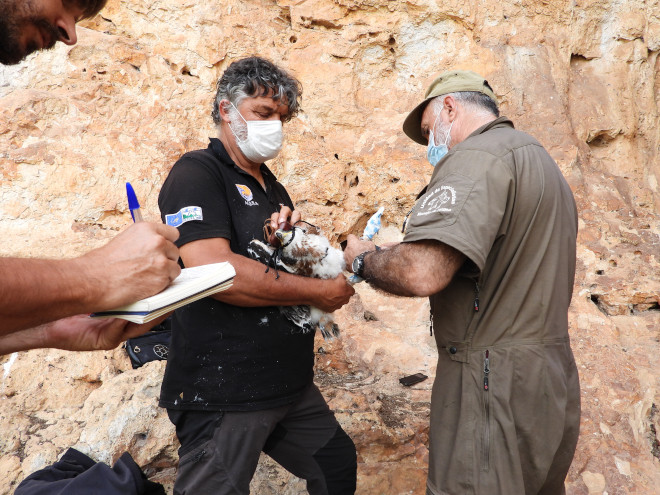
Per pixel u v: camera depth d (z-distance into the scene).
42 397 2.86
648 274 3.88
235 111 2.14
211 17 4.16
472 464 1.89
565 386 1.95
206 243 1.91
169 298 1.10
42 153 3.54
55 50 3.90
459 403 1.95
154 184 3.71
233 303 1.95
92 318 1.23
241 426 1.99
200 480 2.00
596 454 2.95
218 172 2.07
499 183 1.79
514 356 1.87
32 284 0.93
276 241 2.05
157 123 3.90
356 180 4.23
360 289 4.05
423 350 3.61
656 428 3.13
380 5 4.38
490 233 1.75
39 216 3.46
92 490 2.21
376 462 2.83
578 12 4.73
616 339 3.50
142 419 2.72
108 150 3.69
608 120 4.67
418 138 2.52
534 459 1.91
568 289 2.07
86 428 2.69
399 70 4.51
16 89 3.85
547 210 1.87
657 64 4.95
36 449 2.59
